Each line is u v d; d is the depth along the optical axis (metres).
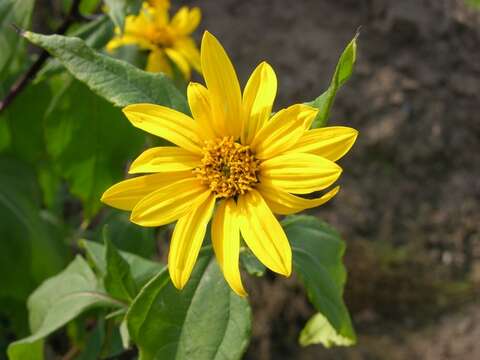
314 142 0.17
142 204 0.17
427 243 0.44
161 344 0.18
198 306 0.19
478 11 0.53
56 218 0.35
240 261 0.19
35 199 0.32
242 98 0.18
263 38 0.50
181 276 0.17
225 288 0.19
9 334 0.35
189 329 0.19
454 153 0.48
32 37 0.19
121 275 0.20
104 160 0.29
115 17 0.24
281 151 0.17
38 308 0.24
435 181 0.47
